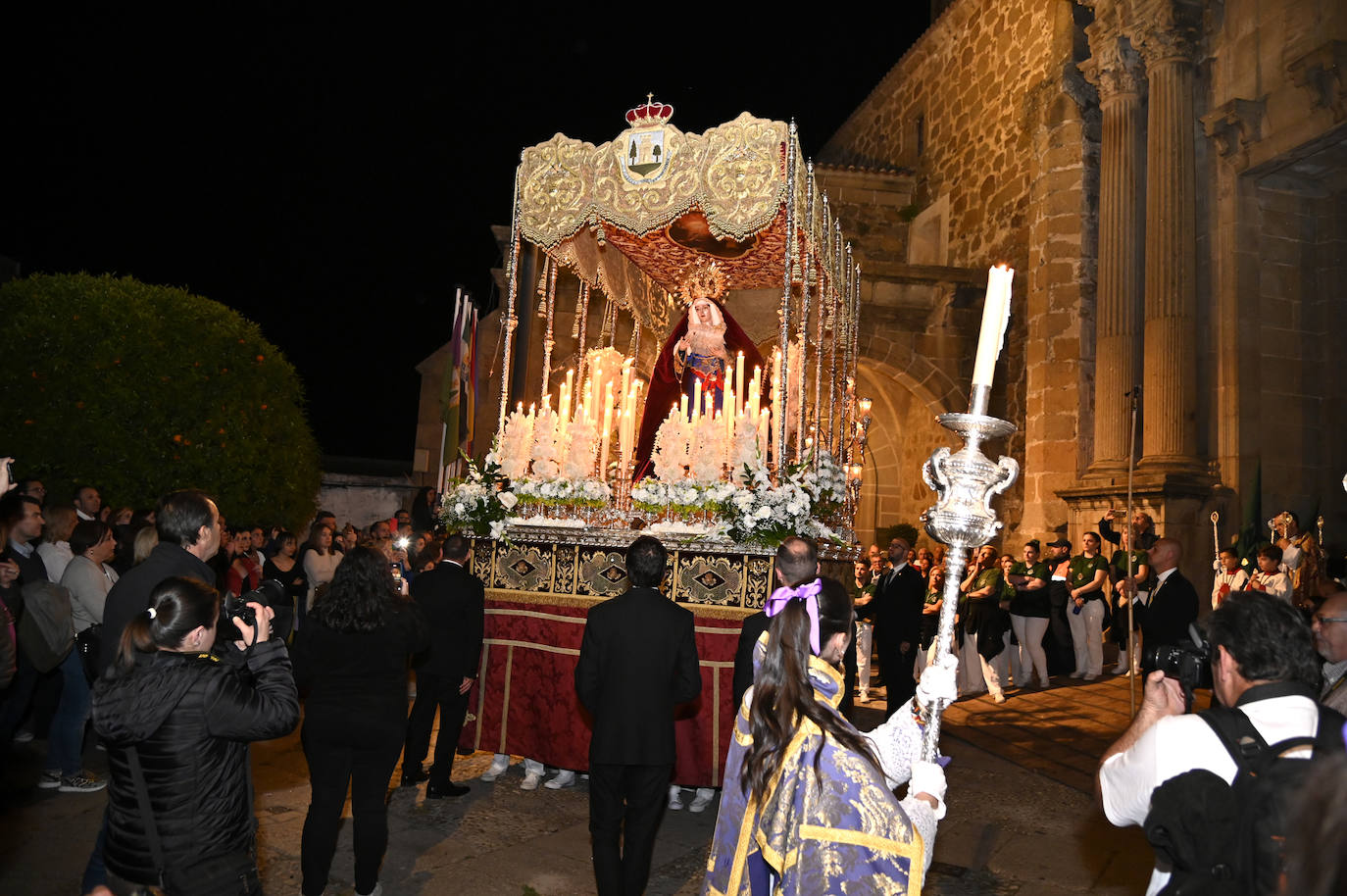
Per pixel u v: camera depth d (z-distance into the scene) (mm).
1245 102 13133
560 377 15906
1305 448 13453
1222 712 1954
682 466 6676
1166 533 13016
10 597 5566
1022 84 18078
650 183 7035
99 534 5930
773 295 16453
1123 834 5801
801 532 6145
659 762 4246
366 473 22359
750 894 2492
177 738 2801
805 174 6977
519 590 6742
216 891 2809
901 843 2189
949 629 2330
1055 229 16344
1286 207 13805
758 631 4355
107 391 10000
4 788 5781
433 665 6012
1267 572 9992
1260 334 13484
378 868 4254
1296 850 1527
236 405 10984
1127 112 15016
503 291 17312
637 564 4516
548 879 4750
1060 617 12047
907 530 19906
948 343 18234
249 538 9836
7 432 9680
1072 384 15797
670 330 10141
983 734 8766
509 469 7105
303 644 4230
